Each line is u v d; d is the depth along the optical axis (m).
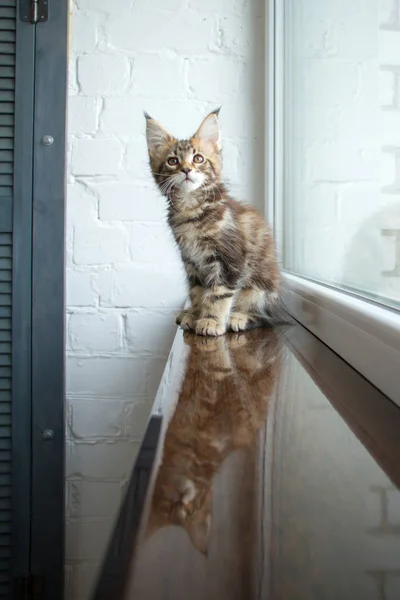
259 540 0.36
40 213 1.59
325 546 0.35
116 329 1.86
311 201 1.54
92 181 1.83
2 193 1.58
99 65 1.82
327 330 1.07
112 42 1.82
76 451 1.86
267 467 0.49
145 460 0.50
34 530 1.62
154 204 1.84
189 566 0.32
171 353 1.01
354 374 0.85
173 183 1.39
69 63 1.80
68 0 1.58
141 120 1.83
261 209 1.88
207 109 1.85
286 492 0.44
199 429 0.59
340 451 0.53
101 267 1.85
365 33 1.02
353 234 1.12
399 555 0.34
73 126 1.82
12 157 1.58
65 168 1.59
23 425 1.61
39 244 1.59
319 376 0.83
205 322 1.23
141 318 1.86
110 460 1.86
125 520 0.38
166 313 1.86
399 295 0.82
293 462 0.50
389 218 0.88
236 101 1.86
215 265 1.28
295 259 1.75
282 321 1.39
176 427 0.59
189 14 1.83
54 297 1.60
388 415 0.65
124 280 1.85
